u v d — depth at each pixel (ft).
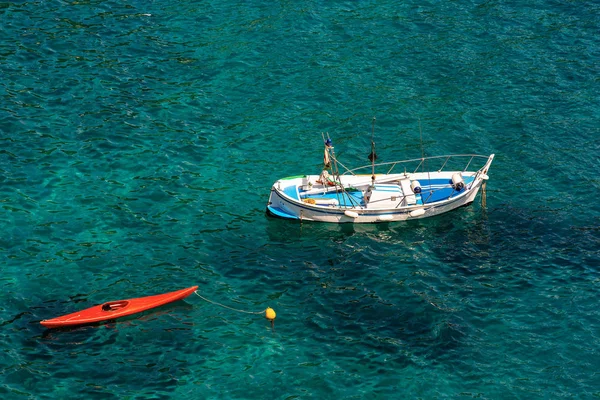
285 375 116.57
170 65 187.11
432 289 132.36
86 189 152.76
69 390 113.39
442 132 170.30
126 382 115.03
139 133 167.22
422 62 189.88
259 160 162.61
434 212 150.10
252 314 127.24
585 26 202.59
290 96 179.32
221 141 166.81
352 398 113.09
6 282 131.54
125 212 147.95
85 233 142.82
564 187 156.35
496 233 145.59
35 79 179.83
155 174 157.48
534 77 185.47
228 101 177.58
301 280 134.41
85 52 189.26
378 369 117.60
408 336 123.13
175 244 141.49
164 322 125.18
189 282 133.28
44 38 192.85
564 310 128.06
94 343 121.08
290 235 145.38
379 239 144.87
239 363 118.52
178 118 172.04
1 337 121.08
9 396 111.96
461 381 116.06
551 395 114.01
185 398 112.88
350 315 126.93
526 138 168.66
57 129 166.71
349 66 188.24
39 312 126.31
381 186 151.23
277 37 196.85
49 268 135.03
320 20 203.31
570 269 136.67
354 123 172.14
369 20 204.03
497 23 203.51
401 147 166.40
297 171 160.25
